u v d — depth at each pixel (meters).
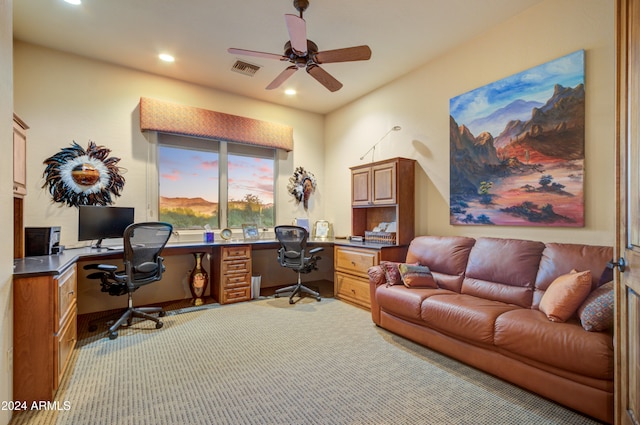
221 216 4.63
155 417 1.76
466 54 3.36
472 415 1.79
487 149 3.14
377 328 3.17
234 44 3.38
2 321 1.68
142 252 3.10
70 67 3.53
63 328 2.14
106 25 3.02
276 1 2.68
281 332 3.05
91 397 1.95
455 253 3.07
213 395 1.98
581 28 2.50
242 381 2.15
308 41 2.73
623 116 1.50
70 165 3.48
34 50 3.35
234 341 2.83
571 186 2.55
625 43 1.47
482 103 3.18
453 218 3.47
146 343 2.78
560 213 2.61
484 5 2.77
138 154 3.94
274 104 5.11
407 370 2.32
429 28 3.11
